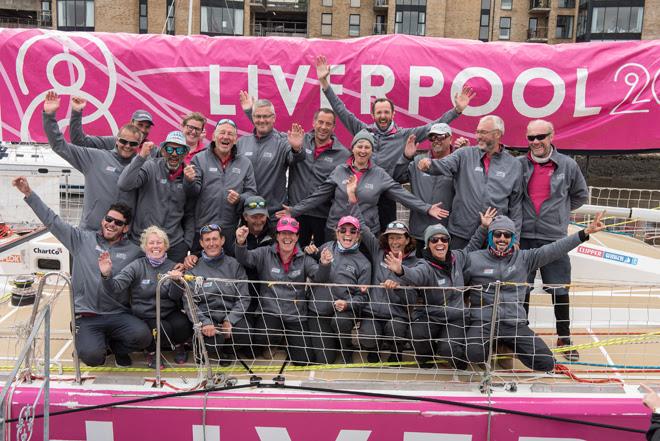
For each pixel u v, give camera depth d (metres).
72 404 4.30
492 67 6.41
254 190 5.46
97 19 33.34
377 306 4.93
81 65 6.48
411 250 4.95
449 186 5.59
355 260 5.00
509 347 4.92
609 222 8.84
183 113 6.59
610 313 5.45
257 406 4.26
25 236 7.48
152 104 6.58
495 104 6.45
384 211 6.02
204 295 4.76
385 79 6.46
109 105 6.57
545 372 4.74
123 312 4.80
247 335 4.92
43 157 14.14
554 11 38.03
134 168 4.82
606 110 6.36
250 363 4.94
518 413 4.19
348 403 4.27
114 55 6.47
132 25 33.44
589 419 4.21
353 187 5.07
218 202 5.34
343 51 6.48
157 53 6.49
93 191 5.21
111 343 4.88
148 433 4.33
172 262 4.90
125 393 4.36
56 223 4.84
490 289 4.74
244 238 4.85
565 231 5.25
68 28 33.72
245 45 6.49
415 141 5.84
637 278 6.72
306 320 4.99
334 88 6.51
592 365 4.80
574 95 6.36
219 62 6.50
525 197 5.27
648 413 4.20
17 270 6.94
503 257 4.79
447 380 4.64
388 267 4.71
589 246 6.90
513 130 6.54
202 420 4.29
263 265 4.99
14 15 39.97
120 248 4.89
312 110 6.59
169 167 5.10
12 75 6.49
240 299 4.81
